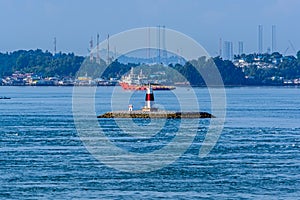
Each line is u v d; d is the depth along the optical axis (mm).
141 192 154375
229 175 172250
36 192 153875
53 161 192750
